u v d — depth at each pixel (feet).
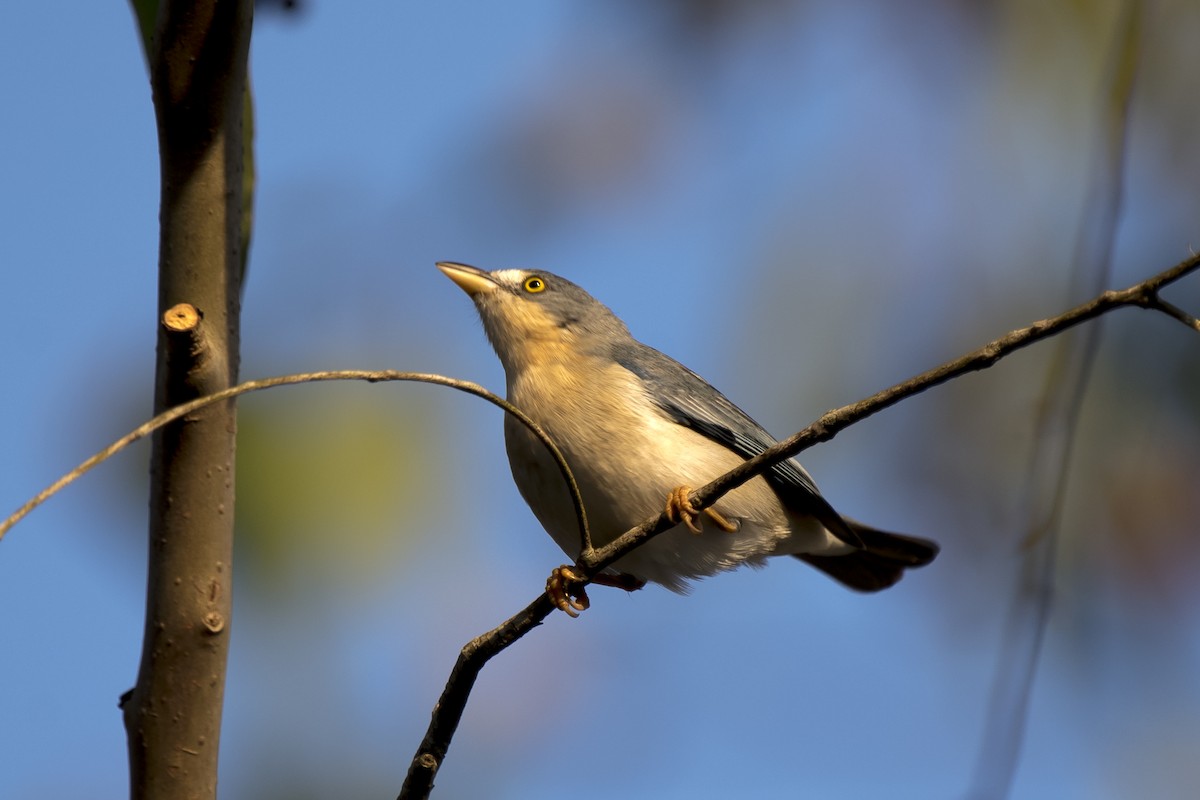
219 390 18.78
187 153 18.89
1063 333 26.58
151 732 19.10
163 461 18.80
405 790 23.81
